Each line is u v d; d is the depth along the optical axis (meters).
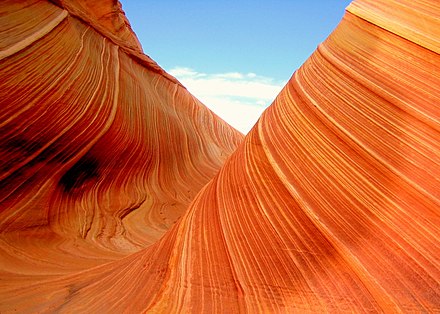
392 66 4.00
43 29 9.55
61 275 6.05
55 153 8.77
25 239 7.24
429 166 3.29
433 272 2.89
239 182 4.58
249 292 3.51
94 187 10.30
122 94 12.84
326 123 4.18
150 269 4.57
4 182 7.42
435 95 3.54
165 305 3.79
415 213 3.21
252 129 5.62
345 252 3.32
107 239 8.97
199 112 22.59
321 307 3.15
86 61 11.34
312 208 3.74
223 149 21.80
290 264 3.53
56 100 9.02
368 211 3.44
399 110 3.71
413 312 2.79
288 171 4.17
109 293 4.62
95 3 19.88
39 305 4.69
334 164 3.88
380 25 4.28
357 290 3.11
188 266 4.04
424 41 3.76
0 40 7.96
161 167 13.97
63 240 7.98
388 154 3.58
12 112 7.69
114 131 11.24
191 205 5.31
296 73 5.58
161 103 17.22
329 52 4.94
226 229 4.18
